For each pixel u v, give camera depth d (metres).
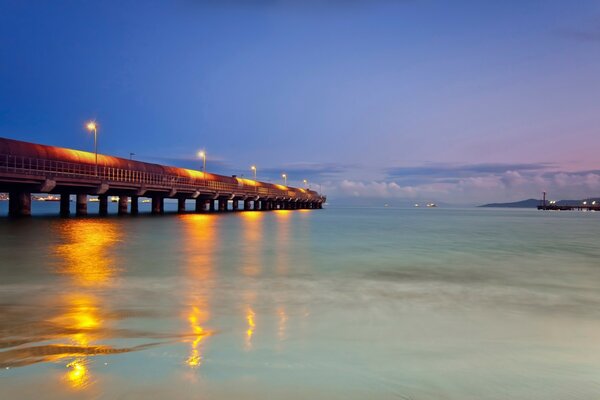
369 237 31.12
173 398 4.42
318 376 5.08
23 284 11.31
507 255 20.03
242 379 4.93
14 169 38.97
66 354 5.70
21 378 4.86
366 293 10.65
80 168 48.50
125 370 5.13
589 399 4.59
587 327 7.59
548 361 5.76
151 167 64.62
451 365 5.54
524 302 9.77
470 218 89.12
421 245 24.98
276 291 10.76
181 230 34.78
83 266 14.79
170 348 6.02
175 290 10.70
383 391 4.72
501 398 4.61
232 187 92.50
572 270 15.27
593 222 68.38
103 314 8.09
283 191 130.00
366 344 6.38
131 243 23.47
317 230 39.31
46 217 49.00
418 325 7.58
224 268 14.85
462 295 10.55
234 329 7.11
